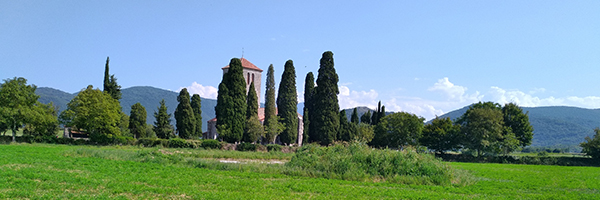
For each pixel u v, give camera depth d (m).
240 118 70.12
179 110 73.06
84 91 62.66
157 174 24.41
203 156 46.25
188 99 73.94
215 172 27.22
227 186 21.08
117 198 16.34
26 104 55.22
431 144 79.31
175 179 22.61
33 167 24.14
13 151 35.94
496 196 22.45
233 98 70.06
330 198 19.11
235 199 17.36
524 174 40.62
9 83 53.47
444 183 26.55
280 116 80.06
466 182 27.78
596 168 58.06
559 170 50.09
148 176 23.09
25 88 55.25
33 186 17.78
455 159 74.12
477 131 70.38
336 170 28.94
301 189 21.17
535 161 70.88
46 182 19.11
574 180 35.25
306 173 28.09
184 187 20.05
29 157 30.17
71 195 16.22
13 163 25.89
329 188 22.20
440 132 76.81
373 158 29.61
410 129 77.25
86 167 25.64
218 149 60.69
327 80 78.44
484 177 35.09
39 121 54.84
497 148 71.69
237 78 70.88
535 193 24.97
